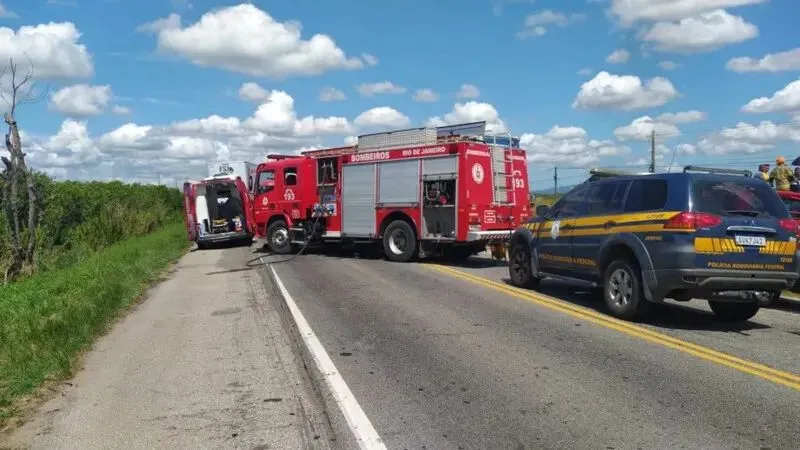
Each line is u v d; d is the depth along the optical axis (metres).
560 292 10.95
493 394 5.55
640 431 4.67
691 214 7.70
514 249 11.62
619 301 8.68
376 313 9.31
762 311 9.34
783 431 4.64
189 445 4.60
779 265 7.79
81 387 6.13
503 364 6.46
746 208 7.88
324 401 5.47
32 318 8.05
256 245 25.39
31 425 5.13
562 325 8.25
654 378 5.93
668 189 8.09
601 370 6.20
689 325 8.27
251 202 22.28
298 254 19.22
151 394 5.83
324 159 18.44
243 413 5.24
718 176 8.08
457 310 9.38
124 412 5.36
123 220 26.94
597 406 5.20
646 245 8.12
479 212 15.08
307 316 9.25
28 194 16.33
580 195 9.92
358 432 4.74
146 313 10.27
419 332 7.98
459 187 14.94
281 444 4.57
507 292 10.96
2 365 6.54
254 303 10.70
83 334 8.10
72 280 11.45
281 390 5.82
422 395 5.57
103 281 11.42
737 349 6.97
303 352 7.15
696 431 4.65
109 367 6.85
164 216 38.50
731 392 5.50
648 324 8.32
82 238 21.66
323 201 18.47
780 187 14.01
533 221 11.09
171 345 7.79
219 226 24.75
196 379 6.26
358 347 7.32
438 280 12.64
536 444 4.46
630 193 8.77
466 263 16.03
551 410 5.12
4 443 4.75
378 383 5.94
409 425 4.87
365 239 17.41
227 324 8.97
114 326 9.20
